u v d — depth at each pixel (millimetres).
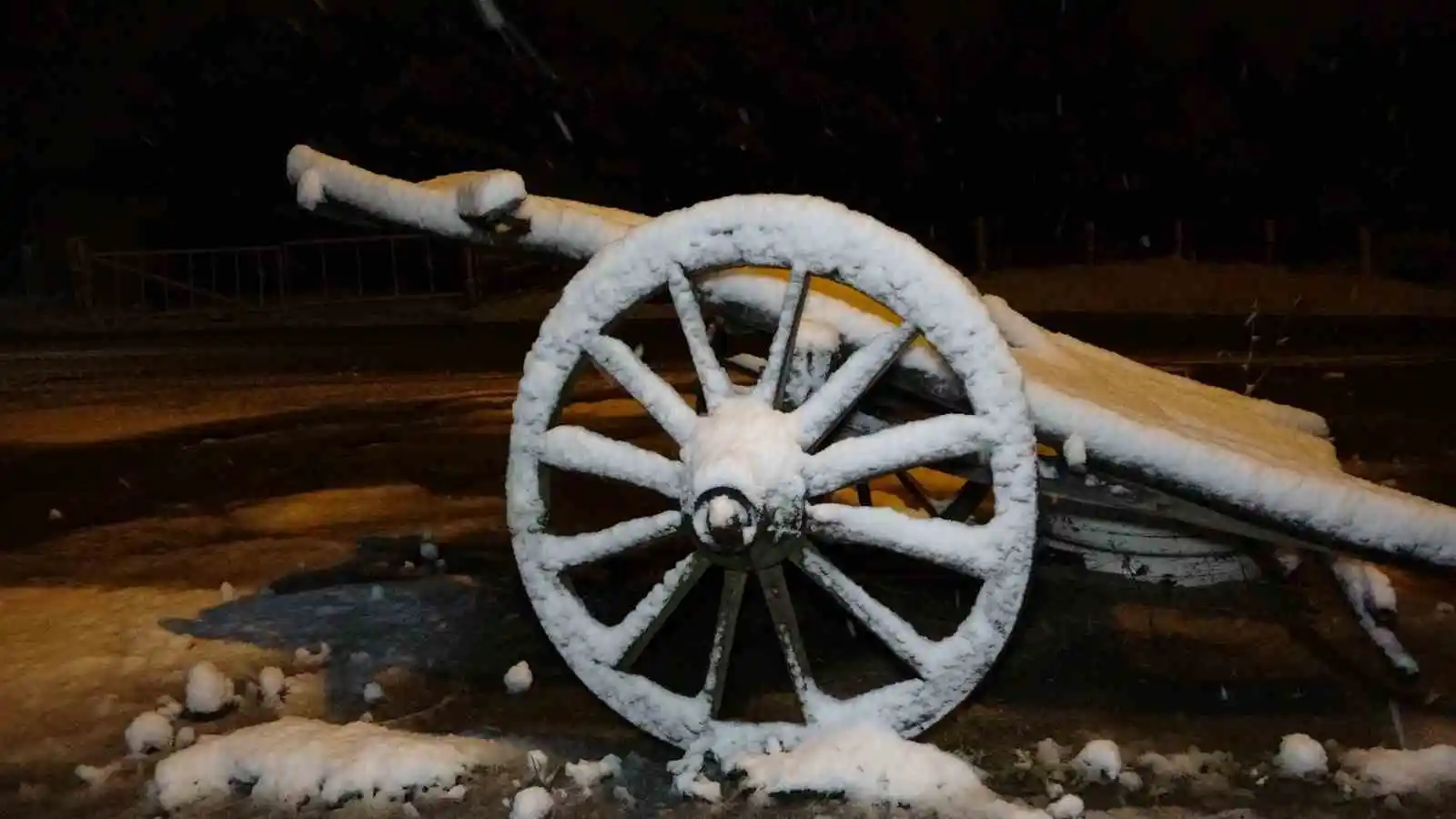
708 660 4289
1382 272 21375
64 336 17609
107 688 4230
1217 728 3793
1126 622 4609
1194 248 22828
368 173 4383
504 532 6102
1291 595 4875
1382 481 7047
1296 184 23578
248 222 22609
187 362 14023
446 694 4145
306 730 3666
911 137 23609
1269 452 3906
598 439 3590
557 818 3289
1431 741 3686
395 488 7242
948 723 3850
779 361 3439
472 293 20453
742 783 3363
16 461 8398
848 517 3406
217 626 4797
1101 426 3539
